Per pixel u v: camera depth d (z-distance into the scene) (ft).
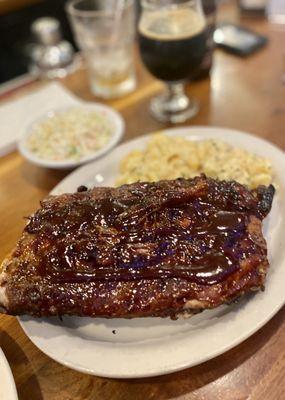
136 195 0.92
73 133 1.35
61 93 1.65
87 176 1.19
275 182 1.08
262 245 0.83
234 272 0.79
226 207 0.88
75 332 0.84
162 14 1.35
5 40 2.93
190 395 0.78
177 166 1.15
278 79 1.58
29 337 0.81
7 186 1.32
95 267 0.81
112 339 0.83
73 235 0.86
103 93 1.64
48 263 0.83
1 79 2.94
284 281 0.84
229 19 1.97
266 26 1.89
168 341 0.78
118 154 1.24
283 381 0.77
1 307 0.81
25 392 0.81
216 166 1.11
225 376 0.79
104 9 1.70
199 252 0.81
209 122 1.44
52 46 1.94
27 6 2.80
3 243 1.13
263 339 0.83
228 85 1.60
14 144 1.44
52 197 0.96
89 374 0.78
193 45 1.33
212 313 0.84
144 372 0.74
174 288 0.78
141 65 1.81
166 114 1.49
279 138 1.32
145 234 0.84
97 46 1.61
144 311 0.78
